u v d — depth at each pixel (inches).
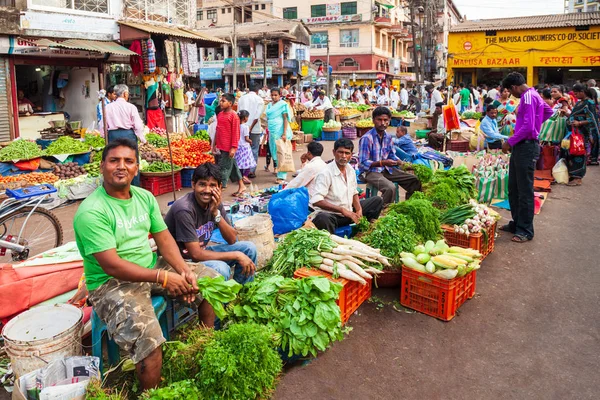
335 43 1905.8
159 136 436.8
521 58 1190.9
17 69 565.3
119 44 527.8
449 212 213.9
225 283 127.3
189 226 144.3
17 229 238.8
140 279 114.3
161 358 114.3
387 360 141.6
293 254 167.2
